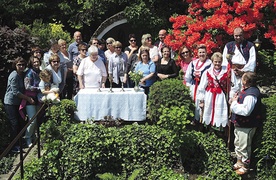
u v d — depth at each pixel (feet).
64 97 32.19
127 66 31.63
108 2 47.21
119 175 22.11
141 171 22.00
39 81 26.94
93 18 48.11
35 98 26.71
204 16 33.63
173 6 46.19
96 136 22.21
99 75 29.55
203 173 22.25
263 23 31.09
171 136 22.31
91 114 27.73
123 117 27.96
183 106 22.75
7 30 32.73
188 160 22.80
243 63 24.35
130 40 34.19
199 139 23.11
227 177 21.45
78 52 32.58
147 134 22.76
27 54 32.17
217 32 31.01
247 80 21.72
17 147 26.32
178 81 26.45
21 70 26.18
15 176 21.95
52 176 21.85
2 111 25.99
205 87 24.56
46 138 22.48
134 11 44.11
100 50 31.96
